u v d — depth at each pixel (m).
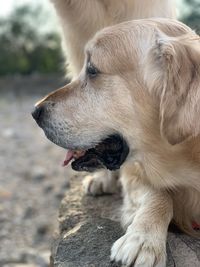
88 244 0.55
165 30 0.54
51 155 2.00
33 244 1.27
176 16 0.73
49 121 0.56
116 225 0.59
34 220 1.41
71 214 0.64
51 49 4.36
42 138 2.28
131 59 0.53
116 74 0.54
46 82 4.02
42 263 1.12
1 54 4.36
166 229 0.53
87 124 0.55
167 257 0.52
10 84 3.99
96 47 0.55
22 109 3.08
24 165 1.88
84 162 0.56
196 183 0.54
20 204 1.52
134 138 0.54
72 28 0.70
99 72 0.54
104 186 0.70
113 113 0.54
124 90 0.53
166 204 0.55
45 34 4.35
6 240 1.29
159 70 0.52
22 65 4.37
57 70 4.36
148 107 0.53
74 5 0.68
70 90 0.56
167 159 0.53
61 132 0.55
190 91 0.48
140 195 0.58
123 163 0.55
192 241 0.55
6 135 2.32
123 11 0.67
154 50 0.52
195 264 0.51
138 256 0.49
